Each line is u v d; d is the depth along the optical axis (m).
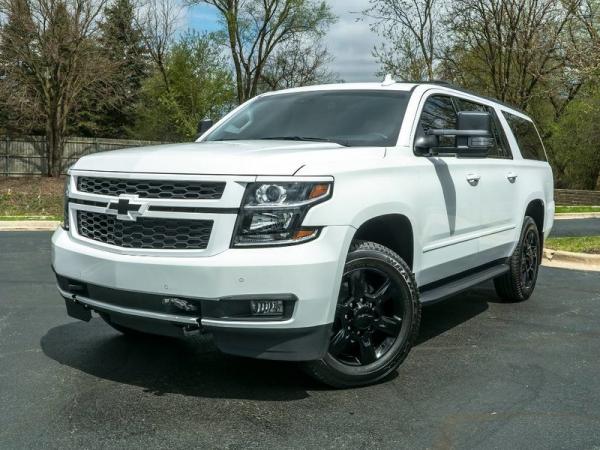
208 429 3.62
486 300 7.29
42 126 29.48
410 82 5.59
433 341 5.56
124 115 44.72
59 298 7.11
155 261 3.79
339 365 4.14
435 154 5.05
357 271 4.18
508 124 6.88
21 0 24.41
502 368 4.81
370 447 3.43
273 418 3.78
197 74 33.38
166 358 4.88
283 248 3.73
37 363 4.74
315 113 5.32
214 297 3.67
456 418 3.84
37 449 3.34
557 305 7.07
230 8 32.25
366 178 4.21
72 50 25.92
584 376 4.67
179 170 3.88
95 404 3.96
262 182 3.75
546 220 7.56
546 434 3.64
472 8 26.20
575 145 32.62
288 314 3.74
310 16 32.91
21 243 12.09
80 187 4.39
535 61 25.22
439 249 5.09
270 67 40.28
